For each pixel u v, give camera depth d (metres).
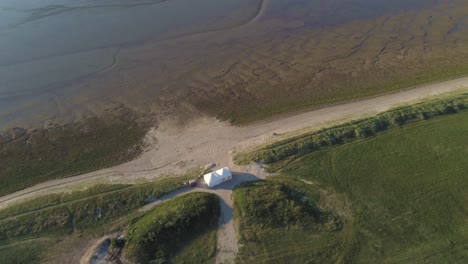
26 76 53.62
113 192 33.62
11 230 30.53
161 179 35.28
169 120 44.56
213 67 55.69
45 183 35.69
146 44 61.56
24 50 59.50
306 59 57.38
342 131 40.50
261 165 36.44
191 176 35.50
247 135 41.31
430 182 34.75
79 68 55.56
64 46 60.78
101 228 30.67
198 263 28.12
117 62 57.03
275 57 58.06
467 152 37.88
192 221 30.25
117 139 41.53
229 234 30.08
